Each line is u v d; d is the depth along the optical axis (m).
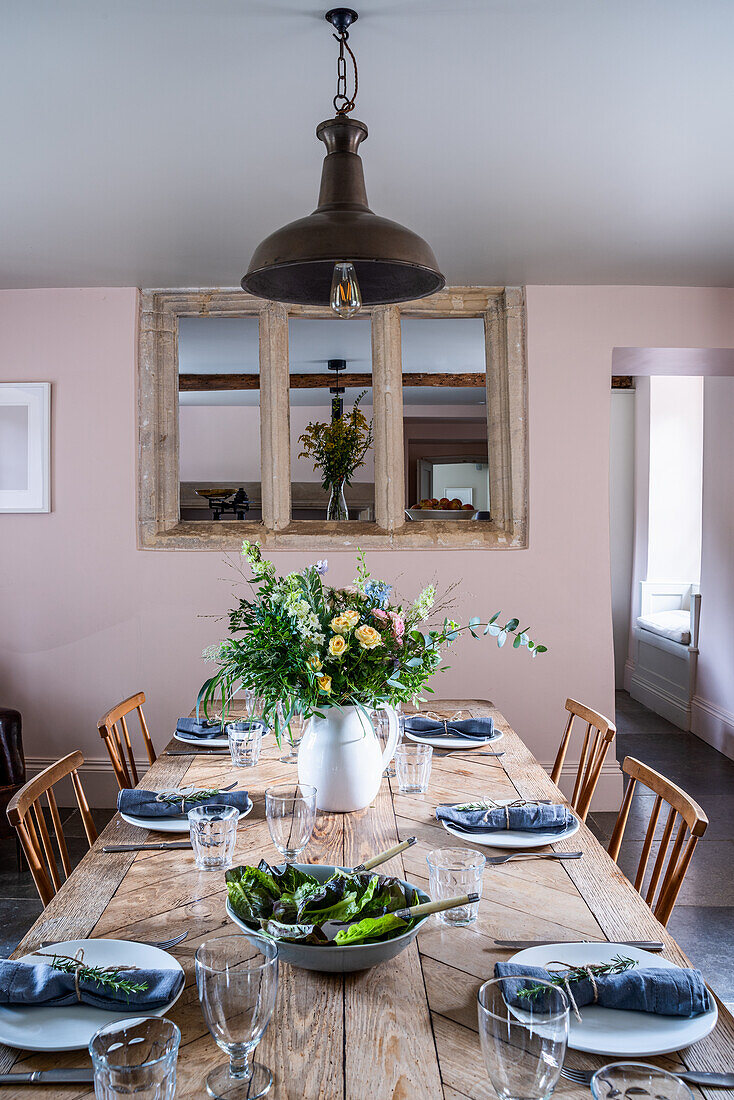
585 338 4.31
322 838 1.87
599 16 2.06
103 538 4.35
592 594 4.34
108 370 4.32
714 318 4.32
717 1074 1.08
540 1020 0.99
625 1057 1.12
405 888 1.43
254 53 2.21
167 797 2.04
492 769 2.42
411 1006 1.24
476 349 6.19
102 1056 1.00
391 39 2.15
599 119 2.57
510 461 4.36
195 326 5.40
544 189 3.10
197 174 2.97
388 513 4.40
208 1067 1.10
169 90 2.39
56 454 4.35
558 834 1.89
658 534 6.88
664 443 6.84
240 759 2.43
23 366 4.34
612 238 3.62
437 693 4.33
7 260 3.88
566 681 4.35
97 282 4.22
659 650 6.44
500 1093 0.99
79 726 4.37
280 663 1.99
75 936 1.44
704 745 5.48
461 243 3.69
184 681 4.35
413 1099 1.04
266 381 4.38
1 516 4.37
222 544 4.35
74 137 2.68
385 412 4.38
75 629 4.36
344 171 1.88
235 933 1.44
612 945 1.39
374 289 2.10
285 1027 1.19
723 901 3.31
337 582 4.35
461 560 4.34
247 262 3.93
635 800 4.47
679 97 2.44
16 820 1.79
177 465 4.47
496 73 2.31
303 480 8.76
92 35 2.12
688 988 1.22
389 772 2.40
